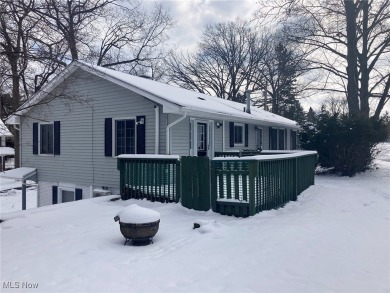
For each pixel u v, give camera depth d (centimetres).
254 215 696
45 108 1461
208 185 746
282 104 3844
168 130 1099
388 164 2022
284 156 829
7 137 3697
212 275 399
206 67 3938
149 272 408
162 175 854
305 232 577
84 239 554
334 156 1542
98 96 1296
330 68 2109
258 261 443
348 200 913
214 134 1434
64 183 1412
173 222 659
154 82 1533
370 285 368
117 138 1255
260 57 3791
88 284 375
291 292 353
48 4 1045
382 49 1972
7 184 2278
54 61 1088
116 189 1248
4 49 980
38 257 469
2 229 650
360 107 2081
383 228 609
